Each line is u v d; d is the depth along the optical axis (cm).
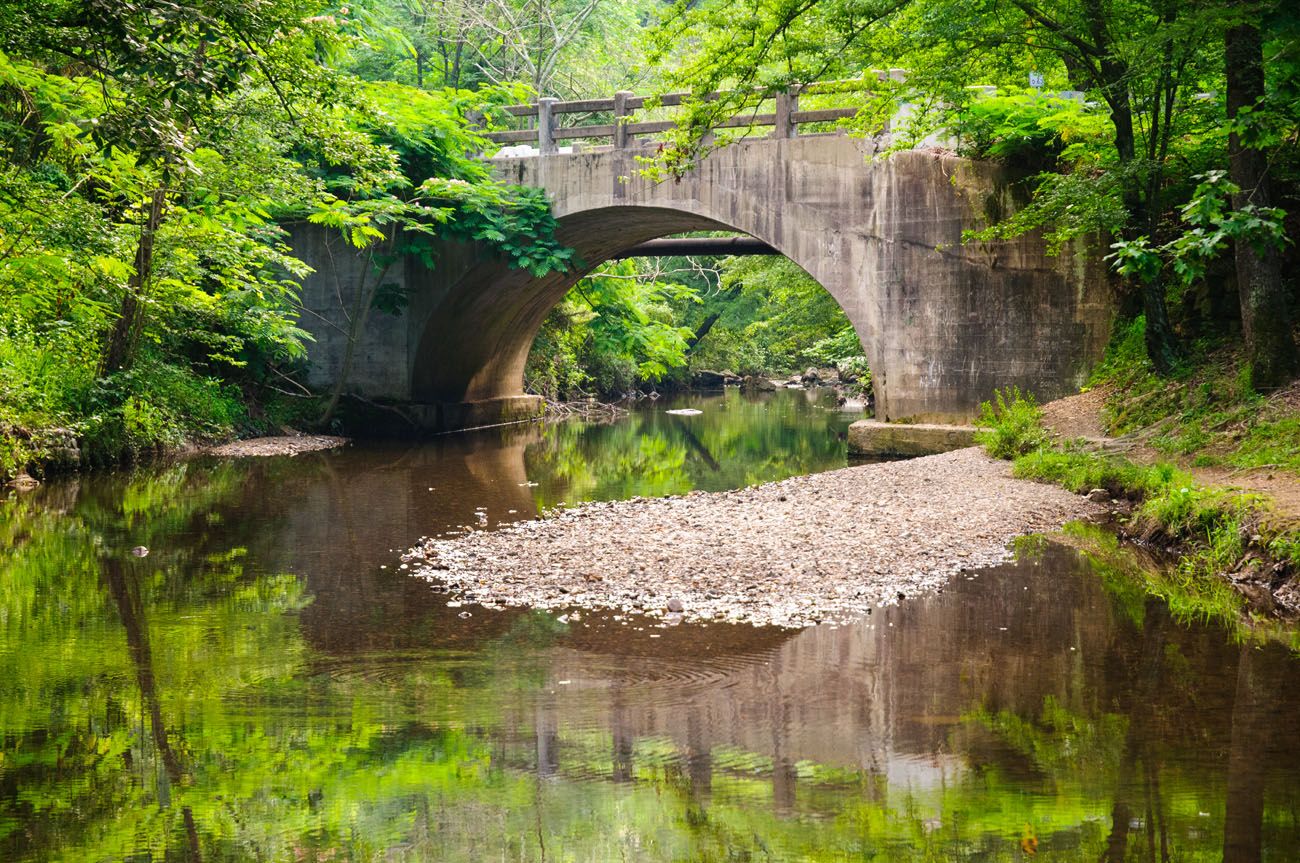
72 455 1764
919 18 1644
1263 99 1218
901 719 636
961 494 1362
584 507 1407
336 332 2541
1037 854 467
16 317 1705
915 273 2000
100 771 573
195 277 1952
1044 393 1922
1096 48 1498
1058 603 898
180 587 995
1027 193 1927
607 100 2289
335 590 979
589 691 694
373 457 2097
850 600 906
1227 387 1437
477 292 2542
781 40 1627
